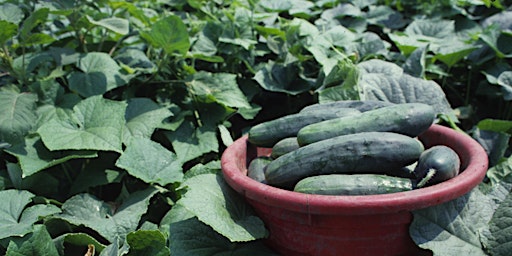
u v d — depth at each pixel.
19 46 1.47
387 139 1.06
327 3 1.99
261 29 1.68
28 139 1.31
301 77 1.62
